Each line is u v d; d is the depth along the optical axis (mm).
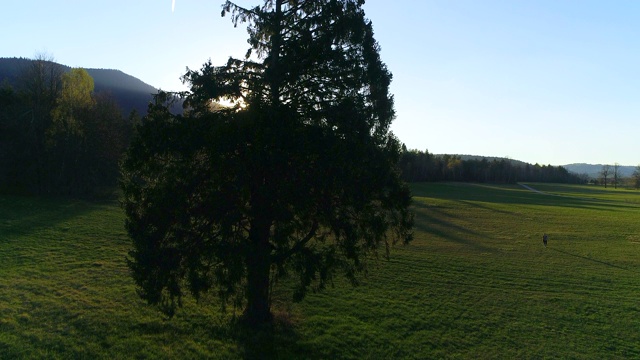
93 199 56531
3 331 15992
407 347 17219
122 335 16391
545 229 54219
